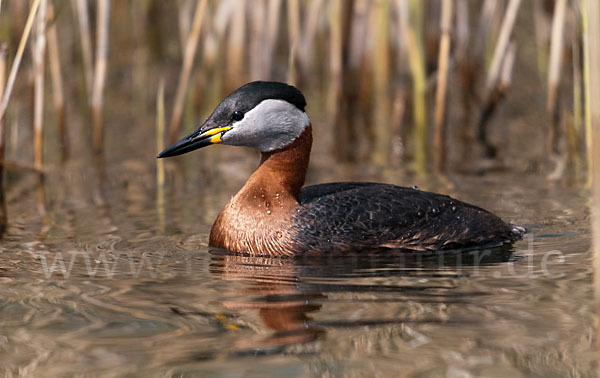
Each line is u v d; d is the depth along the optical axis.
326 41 23.52
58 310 8.74
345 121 20.66
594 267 10.07
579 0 16.33
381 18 21.12
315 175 15.77
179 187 15.15
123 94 23.02
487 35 22.33
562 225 12.25
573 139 16.78
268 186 11.44
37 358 7.51
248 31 23.86
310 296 9.13
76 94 22.84
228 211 11.48
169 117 20.84
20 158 17.25
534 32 25.52
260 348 7.66
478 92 22.95
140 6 25.47
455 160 16.77
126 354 7.57
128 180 15.68
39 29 15.29
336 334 7.95
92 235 12.02
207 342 7.82
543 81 23.14
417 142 18.42
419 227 11.34
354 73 21.52
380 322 8.26
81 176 15.98
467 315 8.42
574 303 8.72
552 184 14.76
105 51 17.14
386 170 16.06
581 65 18.88
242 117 11.45
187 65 17.73
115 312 8.67
